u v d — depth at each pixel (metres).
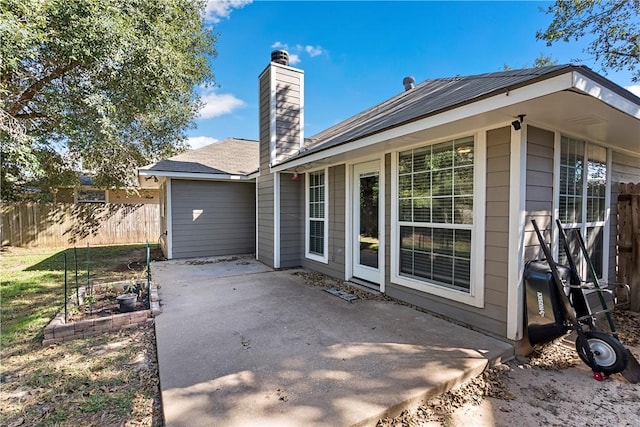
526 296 3.04
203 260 8.33
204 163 9.13
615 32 7.47
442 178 3.90
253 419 2.00
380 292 4.96
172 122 12.21
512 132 3.08
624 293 4.56
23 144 5.82
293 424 1.96
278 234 7.22
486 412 2.22
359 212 5.62
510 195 3.13
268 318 3.90
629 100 2.56
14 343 3.31
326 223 6.40
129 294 4.24
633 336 3.58
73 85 6.63
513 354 3.05
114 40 5.92
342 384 2.41
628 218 4.52
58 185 10.32
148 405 2.29
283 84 7.53
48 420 2.12
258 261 8.17
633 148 4.59
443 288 3.89
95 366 2.84
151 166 8.29
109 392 2.45
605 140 4.04
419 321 3.78
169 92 7.90
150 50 6.57
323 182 6.54
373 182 5.26
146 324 3.82
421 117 3.28
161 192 10.28
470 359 2.80
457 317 3.73
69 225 11.55
